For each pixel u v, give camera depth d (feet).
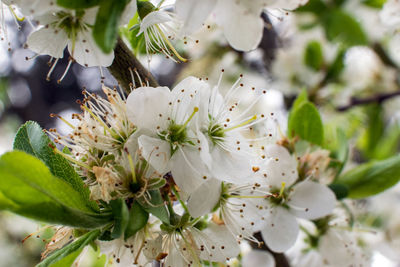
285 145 0.60
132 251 0.52
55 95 1.91
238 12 0.51
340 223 0.63
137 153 0.52
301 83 0.92
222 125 0.54
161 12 0.52
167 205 0.53
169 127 0.52
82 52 0.53
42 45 0.52
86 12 0.50
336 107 0.89
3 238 1.08
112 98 0.53
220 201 0.54
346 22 0.78
